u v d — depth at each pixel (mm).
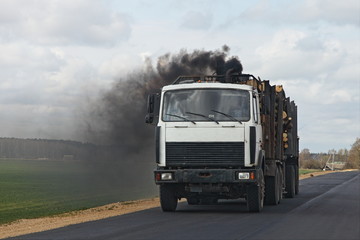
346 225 19797
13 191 58750
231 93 25016
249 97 24922
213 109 24859
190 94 25141
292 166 37719
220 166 24562
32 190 60594
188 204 31156
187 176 24453
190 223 20531
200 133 24672
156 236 16641
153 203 35312
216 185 24719
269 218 22547
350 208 28047
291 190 36750
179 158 24750
